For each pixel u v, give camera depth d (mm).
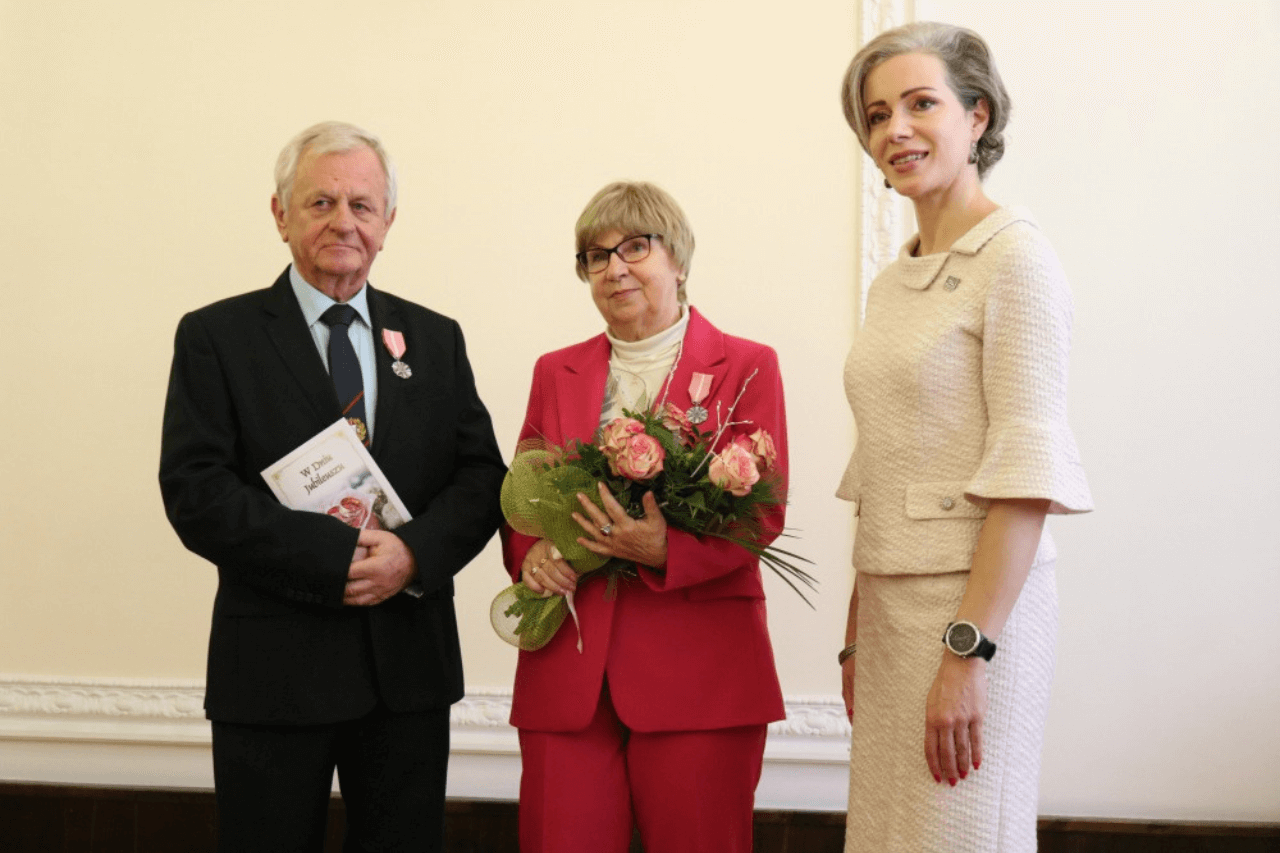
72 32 4391
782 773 4094
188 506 2484
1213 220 4078
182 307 4344
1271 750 3979
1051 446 1932
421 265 4312
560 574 2533
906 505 2100
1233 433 4047
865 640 2244
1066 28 4133
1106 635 4039
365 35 4348
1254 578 4020
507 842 4008
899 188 2176
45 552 4328
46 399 4355
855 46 4207
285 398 2600
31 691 4258
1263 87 4082
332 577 2457
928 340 2080
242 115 4352
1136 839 3871
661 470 2383
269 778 2518
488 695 4164
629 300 2662
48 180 4383
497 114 4316
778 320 4203
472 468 2795
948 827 1997
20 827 4102
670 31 4277
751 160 4230
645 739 2535
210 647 2594
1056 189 4121
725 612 2566
